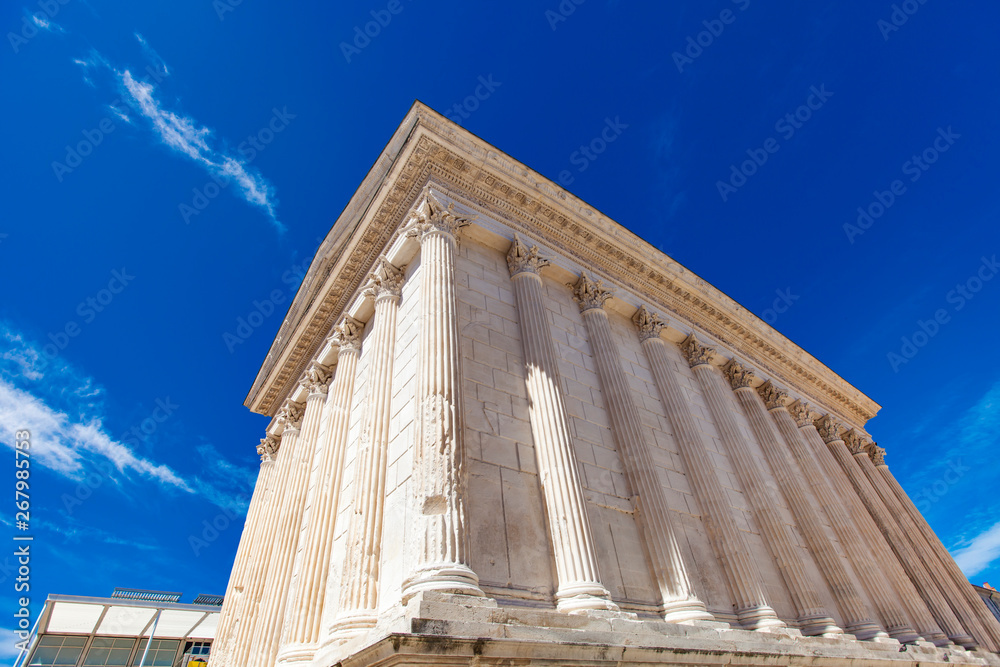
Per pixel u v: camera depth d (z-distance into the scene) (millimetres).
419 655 7145
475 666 7668
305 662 12367
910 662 16766
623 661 9375
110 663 39250
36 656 37062
